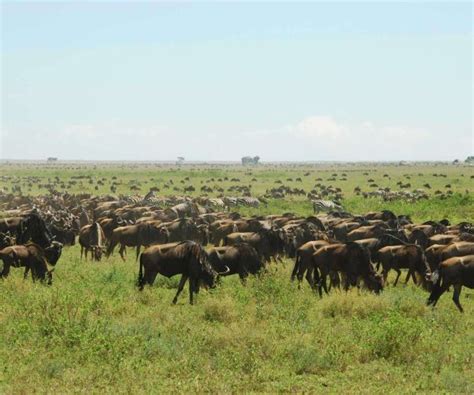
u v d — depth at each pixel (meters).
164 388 40.59
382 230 101.81
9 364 44.06
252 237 91.50
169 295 72.06
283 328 55.12
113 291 69.69
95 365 44.06
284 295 66.88
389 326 49.62
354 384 42.47
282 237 91.94
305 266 77.38
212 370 44.03
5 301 62.38
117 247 127.12
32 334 50.38
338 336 53.16
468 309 68.38
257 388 41.25
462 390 41.28
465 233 95.19
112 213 134.12
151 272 69.12
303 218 129.38
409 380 43.12
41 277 73.88
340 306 64.00
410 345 48.69
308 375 44.47
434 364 46.06
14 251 73.00
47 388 39.84
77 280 75.62
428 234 110.19
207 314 60.53
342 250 72.75
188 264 67.44
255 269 75.00
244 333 51.97
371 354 48.50
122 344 47.12
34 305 57.09
